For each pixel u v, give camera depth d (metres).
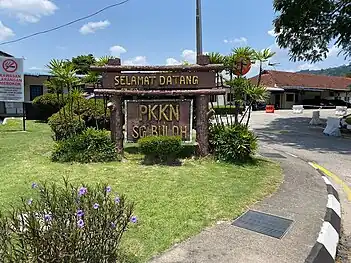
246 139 6.71
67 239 2.13
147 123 6.82
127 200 4.22
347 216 4.45
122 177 5.35
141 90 6.66
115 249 2.53
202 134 6.76
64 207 2.35
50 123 9.09
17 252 2.19
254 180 5.41
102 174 5.53
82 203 2.39
